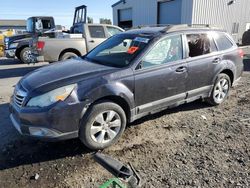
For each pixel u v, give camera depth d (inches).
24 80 159.3
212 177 128.3
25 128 140.4
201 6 768.3
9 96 261.3
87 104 143.3
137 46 175.3
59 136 139.5
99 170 135.5
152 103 174.1
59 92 138.2
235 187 121.4
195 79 196.7
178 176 129.3
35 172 133.4
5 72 401.7
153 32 185.9
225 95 230.4
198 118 201.5
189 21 770.8
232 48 228.4
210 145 159.3
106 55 187.9
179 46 186.4
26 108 138.5
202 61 198.8
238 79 240.8
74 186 123.3
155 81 170.7
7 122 194.1
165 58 178.1
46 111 134.9
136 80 161.6
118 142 163.5
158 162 141.7
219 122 193.8
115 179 86.9
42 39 364.8
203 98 213.5
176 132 177.6
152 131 178.9
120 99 158.1
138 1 975.0
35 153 150.8
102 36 405.4
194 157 146.2
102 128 152.3
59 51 374.9
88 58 194.1
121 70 158.6
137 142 163.6
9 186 123.0
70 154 149.9
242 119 198.7
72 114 139.9
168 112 212.1
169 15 856.3
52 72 160.7
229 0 816.3
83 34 391.5
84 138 146.8
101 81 148.9
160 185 122.6
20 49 477.4
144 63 167.3
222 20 820.0
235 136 170.9
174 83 182.2
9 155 148.5
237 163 140.0
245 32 818.2
